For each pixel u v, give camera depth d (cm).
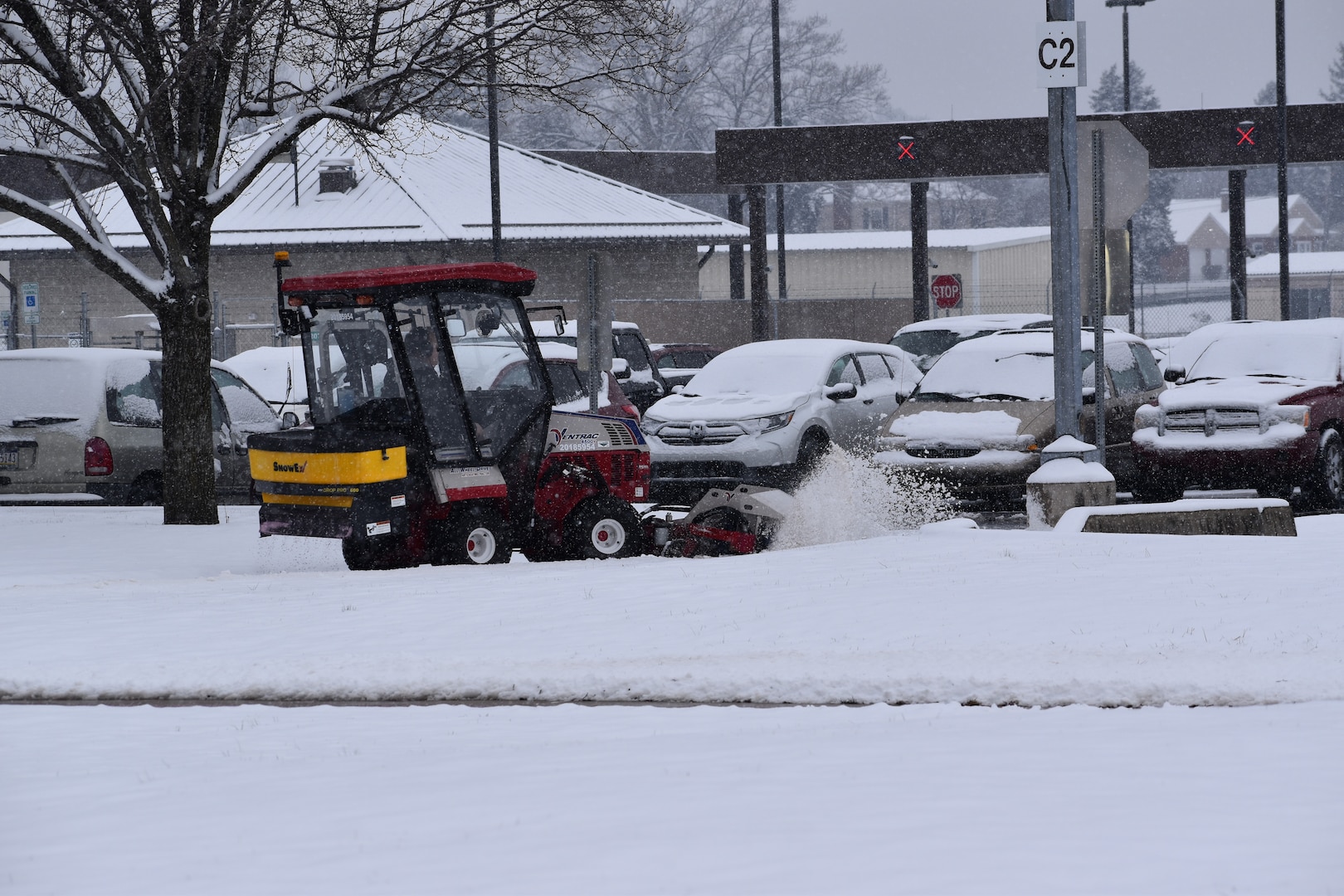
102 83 2950
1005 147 7100
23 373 3534
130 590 2214
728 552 2650
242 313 8662
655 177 10519
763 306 7538
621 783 1058
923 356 4900
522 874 823
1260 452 3372
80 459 3462
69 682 1600
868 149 7219
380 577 2286
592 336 3206
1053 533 2505
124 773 1170
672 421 3684
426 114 3378
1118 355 3728
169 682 1588
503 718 1438
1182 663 1516
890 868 811
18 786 1124
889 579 2064
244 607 2022
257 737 1348
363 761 1201
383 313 2422
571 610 1934
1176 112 7469
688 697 1509
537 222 8756
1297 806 942
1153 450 3466
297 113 3278
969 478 3259
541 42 3216
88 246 3106
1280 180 7356
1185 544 2344
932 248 12988
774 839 880
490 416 2514
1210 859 819
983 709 1420
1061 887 771
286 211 8694
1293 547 2297
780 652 1644
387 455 2386
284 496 2452
